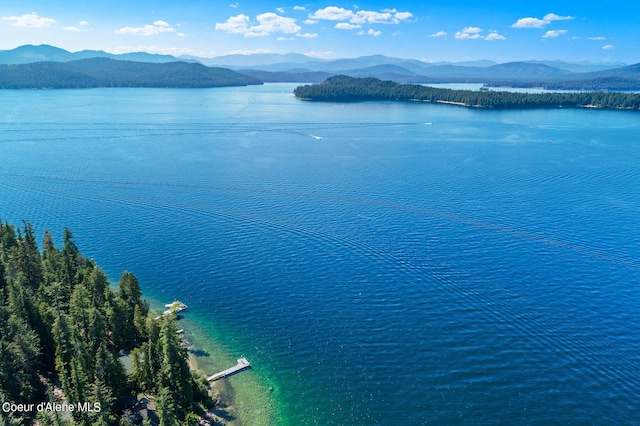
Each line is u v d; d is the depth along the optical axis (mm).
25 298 88688
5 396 72938
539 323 103312
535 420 77500
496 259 133125
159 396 72250
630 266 128000
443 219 163625
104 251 140000
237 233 153500
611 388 84500
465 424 76875
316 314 107688
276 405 80812
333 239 148000
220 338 99125
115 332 93500
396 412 79312
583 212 169000
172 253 138750
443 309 109125
